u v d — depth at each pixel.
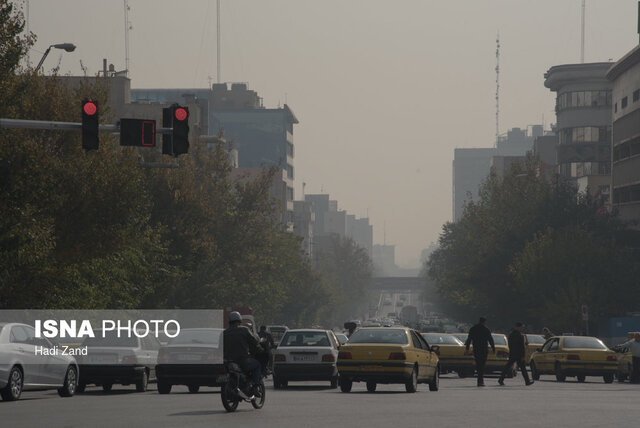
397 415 42.16
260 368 45.78
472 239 194.25
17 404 49.34
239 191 143.50
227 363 44.41
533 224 177.25
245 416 41.53
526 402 50.97
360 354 61.12
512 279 176.75
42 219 68.25
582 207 178.25
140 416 41.53
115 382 63.69
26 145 66.88
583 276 156.25
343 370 61.53
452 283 198.00
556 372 88.25
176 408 46.38
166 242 106.88
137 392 64.69
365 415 42.16
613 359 86.06
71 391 57.69
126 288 93.69
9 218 65.06
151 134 49.69
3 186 65.00
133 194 80.12
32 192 65.88
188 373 61.59
